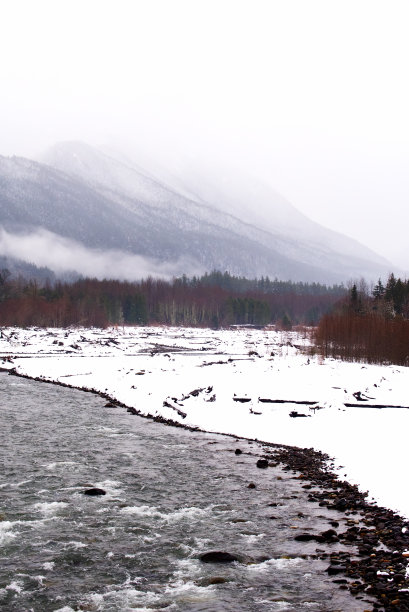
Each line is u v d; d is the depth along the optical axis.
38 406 37.84
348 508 17.78
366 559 13.76
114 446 26.39
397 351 63.06
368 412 32.75
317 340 73.62
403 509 17.36
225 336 139.00
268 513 17.31
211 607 11.62
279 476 21.69
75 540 15.01
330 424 30.70
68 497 18.50
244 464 23.56
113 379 50.56
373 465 22.50
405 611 11.19
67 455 24.25
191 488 19.88
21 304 155.38
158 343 109.19
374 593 12.05
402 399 36.16
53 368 60.75
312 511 17.52
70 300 184.75
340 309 127.94
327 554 14.19
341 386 40.62
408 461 22.27
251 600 11.91
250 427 31.27
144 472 21.88
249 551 14.44
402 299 118.56
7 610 11.51
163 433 29.95
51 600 11.92
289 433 29.64
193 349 95.56
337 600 11.81
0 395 42.50
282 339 113.50
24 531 15.55
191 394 39.84
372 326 66.44
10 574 13.05
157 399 39.91
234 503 18.25
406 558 13.68
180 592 12.30
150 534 15.52
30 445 26.05
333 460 24.25
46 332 118.94
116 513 17.12
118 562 13.75
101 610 11.54
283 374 47.44
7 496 18.48
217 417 33.75
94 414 35.25
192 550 14.49
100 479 20.69
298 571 13.27
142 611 11.49
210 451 25.94
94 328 162.12
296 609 11.48
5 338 94.38
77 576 13.01
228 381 44.34
